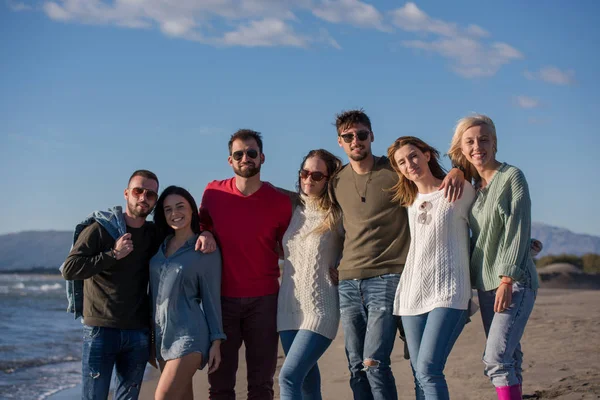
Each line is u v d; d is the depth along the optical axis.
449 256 4.49
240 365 9.11
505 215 4.41
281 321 4.98
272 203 5.21
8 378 9.88
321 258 4.95
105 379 4.75
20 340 15.40
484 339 9.61
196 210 5.07
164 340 4.75
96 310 4.76
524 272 4.36
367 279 4.82
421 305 4.48
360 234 4.88
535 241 4.80
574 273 37.91
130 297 4.83
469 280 4.51
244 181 5.22
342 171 5.13
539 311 13.20
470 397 5.93
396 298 4.65
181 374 4.66
